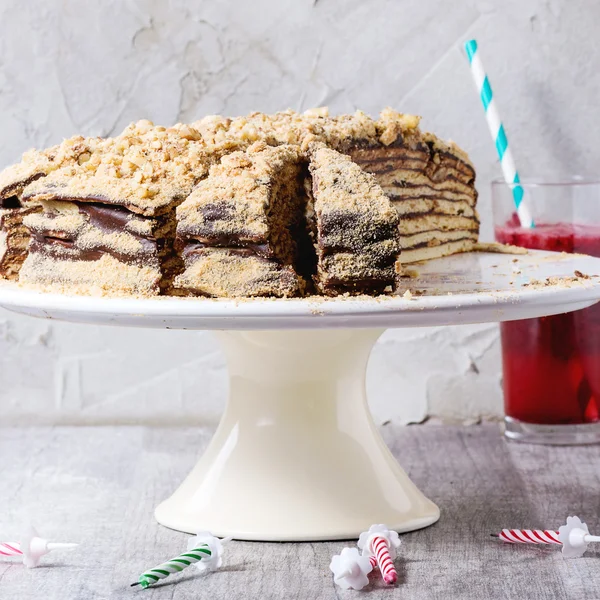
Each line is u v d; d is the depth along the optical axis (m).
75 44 1.10
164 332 1.12
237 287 0.78
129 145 0.85
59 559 0.83
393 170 0.94
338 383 0.87
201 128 0.89
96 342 1.13
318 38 1.10
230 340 0.86
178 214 0.79
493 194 1.07
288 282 0.78
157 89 1.10
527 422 1.06
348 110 1.11
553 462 1.00
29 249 0.83
